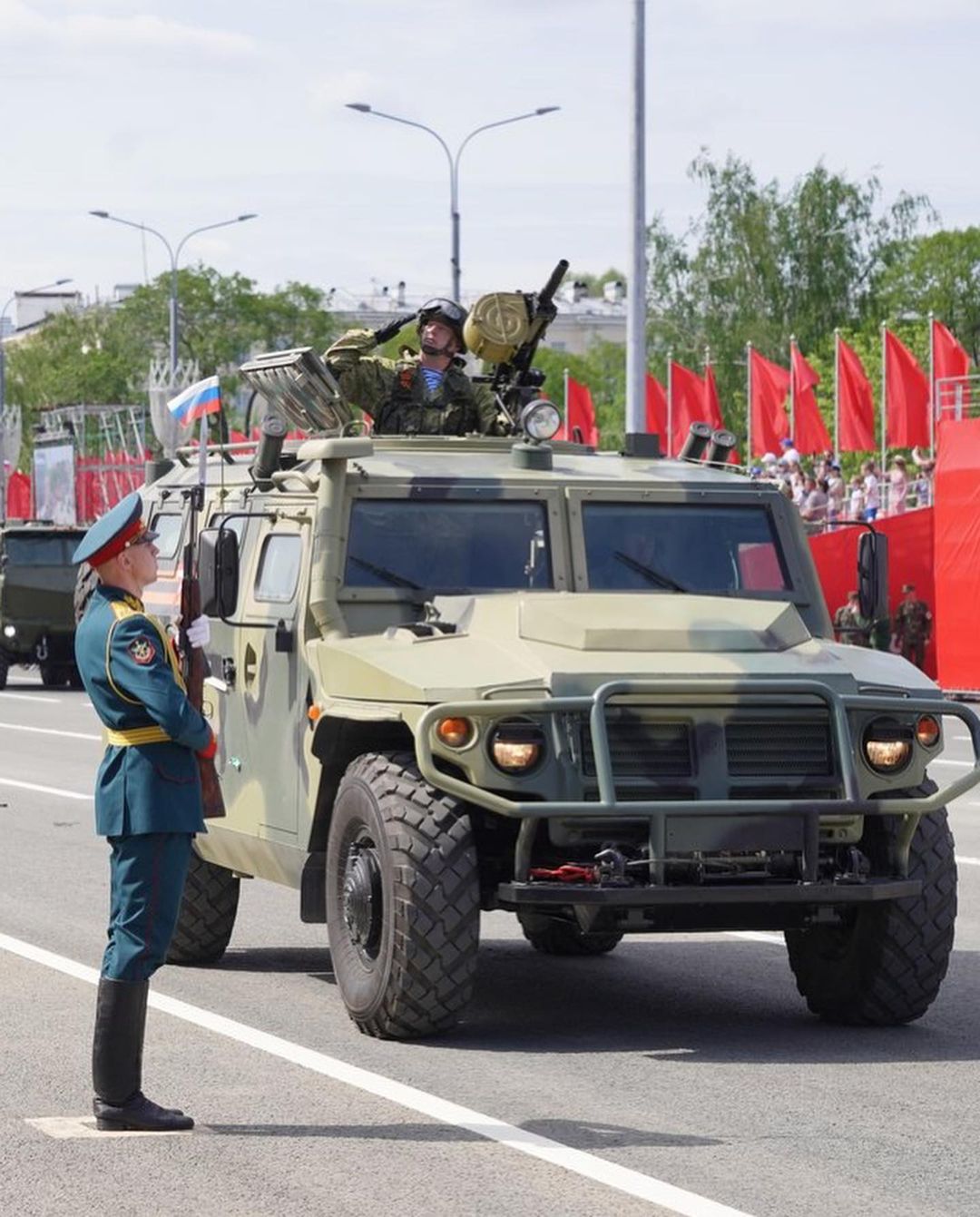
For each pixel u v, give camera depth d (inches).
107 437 3125.0
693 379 2032.5
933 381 1583.4
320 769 438.3
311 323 4431.6
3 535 1722.4
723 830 402.0
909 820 418.3
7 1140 338.0
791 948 453.1
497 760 401.1
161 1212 298.0
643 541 475.5
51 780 971.3
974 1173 318.3
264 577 480.4
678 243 3909.9
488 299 550.0
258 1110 357.4
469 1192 307.1
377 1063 395.5
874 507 1589.6
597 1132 342.6
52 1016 440.1
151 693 334.3
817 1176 315.6
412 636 432.1
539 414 483.8
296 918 588.4
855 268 3860.7
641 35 1441.9
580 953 538.6
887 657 446.0
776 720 413.4
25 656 1726.1
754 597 475.8
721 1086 377.4
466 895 402.9
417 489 464.4
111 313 4830.2
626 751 406.0
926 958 427.8
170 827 338.6
